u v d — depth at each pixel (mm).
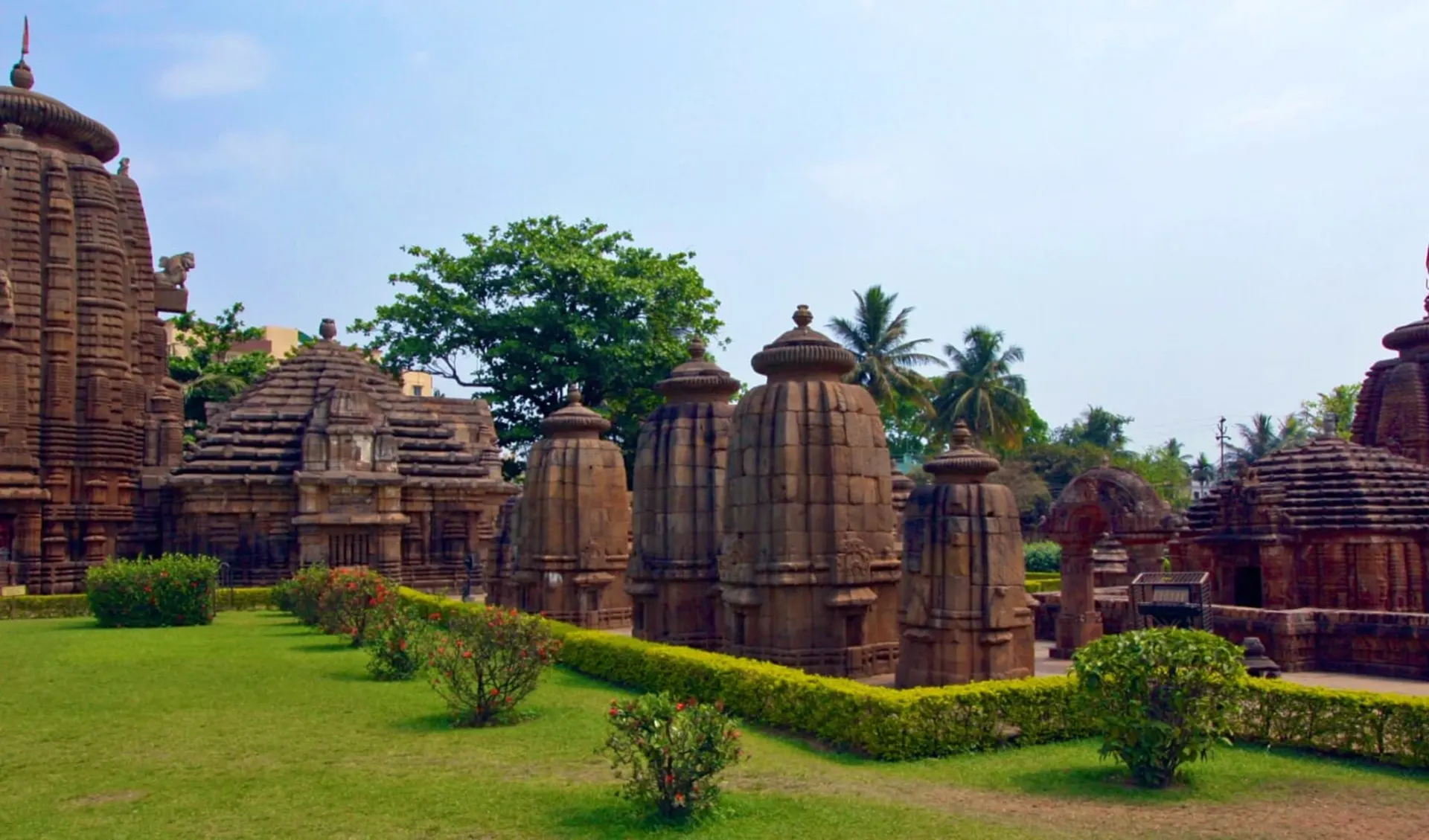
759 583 20469
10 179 42406
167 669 21000
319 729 15844
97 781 12914
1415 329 34062
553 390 56688
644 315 57281
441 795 12328
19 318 41875
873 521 21078
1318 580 27078
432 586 42812
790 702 16484
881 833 11047
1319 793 12930
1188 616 22562
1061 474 77562
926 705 14914
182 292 51500
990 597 17844
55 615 34281
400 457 42938
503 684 16594
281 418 42062
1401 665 22266
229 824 11305
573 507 28953
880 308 62875
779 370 21250
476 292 56688
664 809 11523
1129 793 12922
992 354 65312
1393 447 33656
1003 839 10891
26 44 45562
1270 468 29000
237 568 39719
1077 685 15852
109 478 43062
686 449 25000
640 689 20047
